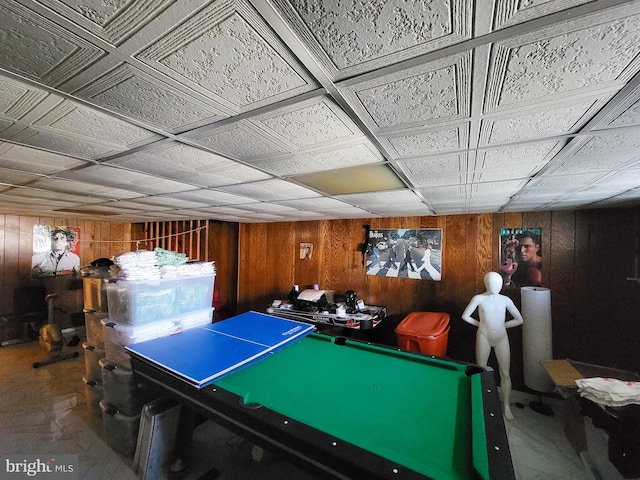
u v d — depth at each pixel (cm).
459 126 96
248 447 219
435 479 89
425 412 128
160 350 190
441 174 157
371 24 52
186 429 197
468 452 102
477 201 241
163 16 51
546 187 183
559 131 97
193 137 109
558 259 286
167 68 66
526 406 273
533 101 78
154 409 191
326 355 198
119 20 52
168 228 525
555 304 286
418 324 295
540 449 217
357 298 389
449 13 49
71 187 204
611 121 89
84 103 83
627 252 258
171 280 238
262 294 477
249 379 160
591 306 272
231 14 51
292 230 448
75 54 61
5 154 129
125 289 217
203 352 187
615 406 176
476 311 320
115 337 223
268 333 231
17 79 70
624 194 203
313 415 124
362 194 218
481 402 128
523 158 127
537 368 263
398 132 102
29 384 309
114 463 198
